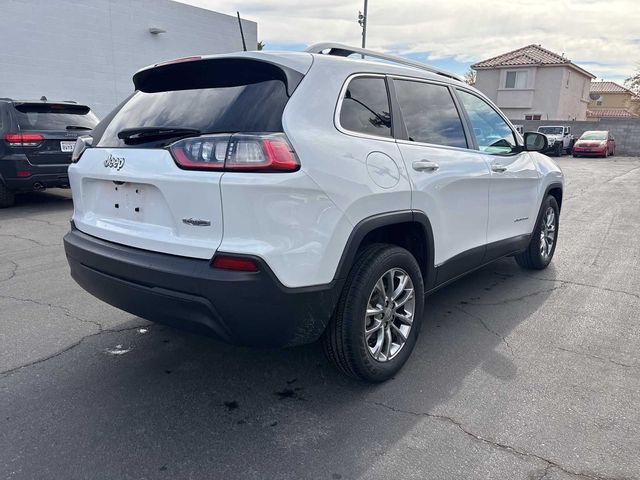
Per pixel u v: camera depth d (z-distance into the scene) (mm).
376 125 3043
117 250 2787
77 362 3338
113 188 2912
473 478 2287
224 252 2383
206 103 2783
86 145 3213
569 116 41781
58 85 14242
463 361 3398
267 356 3451
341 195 2613
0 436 2555
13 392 2961
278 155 2389
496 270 5500
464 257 3834
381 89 3178
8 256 5809
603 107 64125
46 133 8375
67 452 2445
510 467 2357
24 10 13219
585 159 26531
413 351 3537
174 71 3062
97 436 2572
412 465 2373
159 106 2982
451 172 3512
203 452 2461
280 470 2342
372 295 2986
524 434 2605
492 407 2850
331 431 2629
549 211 5469
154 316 2682
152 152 2658
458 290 4824
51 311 4176
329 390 3029
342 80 2891
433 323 4031
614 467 2359
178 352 3498
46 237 6738
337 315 2832
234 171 2367
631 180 15328
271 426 2672
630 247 6555
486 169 3984
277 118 2525
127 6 15578
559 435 2596
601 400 2924
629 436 2588
